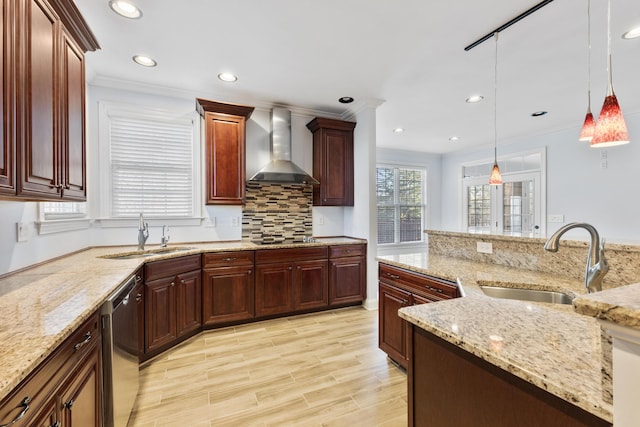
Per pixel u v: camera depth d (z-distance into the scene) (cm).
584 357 77
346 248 364
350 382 214
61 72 163
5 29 117
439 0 191
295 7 198
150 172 328
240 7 198
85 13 203
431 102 368
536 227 508
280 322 327
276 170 350
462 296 146
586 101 365
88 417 125
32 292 143
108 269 196
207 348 265
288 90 333
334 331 302
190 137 345
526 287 165
